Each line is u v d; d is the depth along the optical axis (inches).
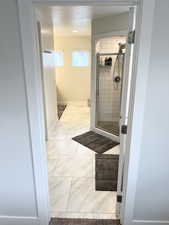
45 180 66.3
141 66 51.3
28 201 68.8
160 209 68.1
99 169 107.5
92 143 140.7
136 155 60.1
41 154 61.5
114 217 75.5
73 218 75.1
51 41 160.6
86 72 259.9
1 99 55.7
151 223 70.0
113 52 146.2
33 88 54.2
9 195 68.0
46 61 143.9
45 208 69.2
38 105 56.7
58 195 87.3
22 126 58.5
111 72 150.6
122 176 69.5
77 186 93.4
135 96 54.0
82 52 251.3
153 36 49.1
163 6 46.8
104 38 135.9
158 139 58.7
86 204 82.0
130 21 53.7
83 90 267.7
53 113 171.3
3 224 72.3
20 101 55.9
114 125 162.4
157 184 64.4
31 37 50.0
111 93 155.6
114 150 129.9
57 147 134.4
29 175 64.6
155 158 60.9
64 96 269.7
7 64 52.4
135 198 66.6
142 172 62.8
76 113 221.6
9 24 49.1
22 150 61.3
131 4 49.2
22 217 71.4
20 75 53.4
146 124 57.1
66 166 110.5
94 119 160.9
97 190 90.6
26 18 48.4
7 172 64.4
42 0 47.9
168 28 48.4
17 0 47.0
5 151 61.6
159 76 52.5
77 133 160.2
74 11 106.7
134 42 52.4
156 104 55.0
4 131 59.1
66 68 257.4
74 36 242.4
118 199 73.7
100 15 118.4
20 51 51.2
